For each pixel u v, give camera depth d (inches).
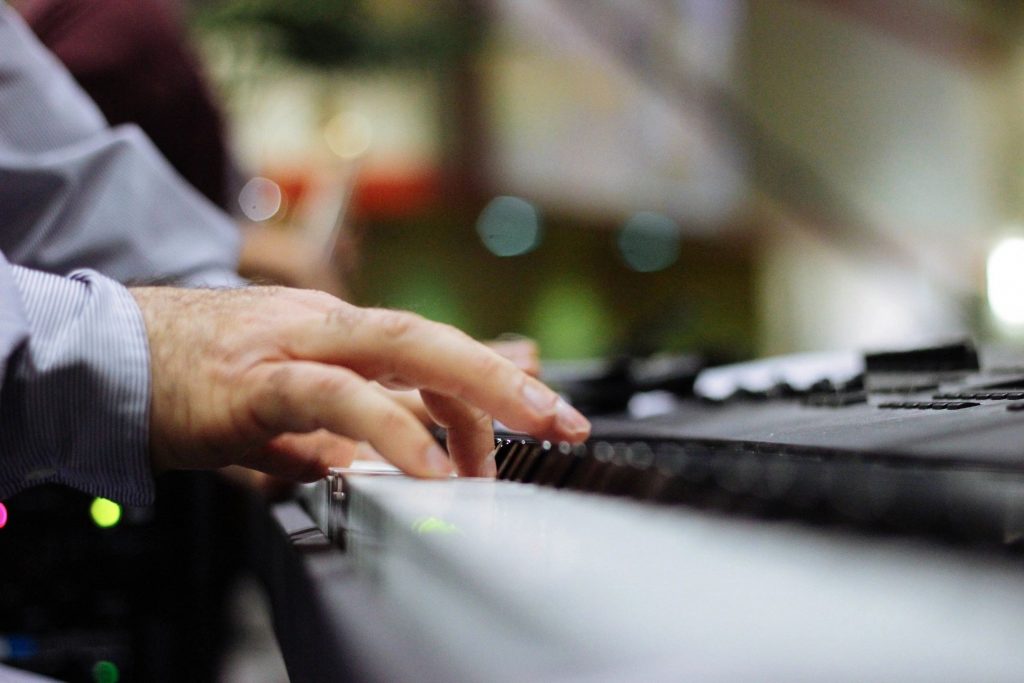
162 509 37.9
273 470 20.0
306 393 15.7
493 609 7.5
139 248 35.2
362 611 8.5
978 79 198.1
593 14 198.4
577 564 8.4
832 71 213.6
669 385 38.9
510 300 213.5
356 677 7.0
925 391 20.4
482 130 191.5
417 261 199.3
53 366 17.4
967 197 199.3
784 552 8.0
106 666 37.0
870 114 211.0
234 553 39.1
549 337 218.2
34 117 33.9
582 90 202.7
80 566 37.1
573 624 6.7
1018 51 194.1
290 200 62.0
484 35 112.8
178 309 18.5
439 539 9.9
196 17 79.4
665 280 223.3
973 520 7.7
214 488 38.7
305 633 11.0
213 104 45.5
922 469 8.7
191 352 17.5
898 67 207.8
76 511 37.1
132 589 37.6
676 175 216.1
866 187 213.3
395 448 15.0
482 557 9.0
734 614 6.6
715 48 208.7
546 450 14.4
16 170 32.9
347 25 85.6
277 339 17.0
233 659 43.9
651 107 210.1
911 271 205.6
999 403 15.5
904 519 8.1
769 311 228.4
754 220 222.2
